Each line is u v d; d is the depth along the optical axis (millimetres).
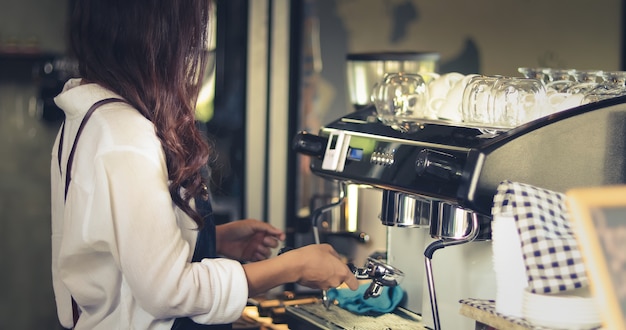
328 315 1826
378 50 3068
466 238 1470
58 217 1611
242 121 3293
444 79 1862
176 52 1517
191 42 1534
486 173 1348
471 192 1347
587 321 1240
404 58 2285
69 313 1613
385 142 1665
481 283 1591
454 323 1648
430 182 1483
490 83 1591
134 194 1391
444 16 2955
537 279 1271
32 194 4707
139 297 1418
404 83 1831
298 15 3201
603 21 2832
